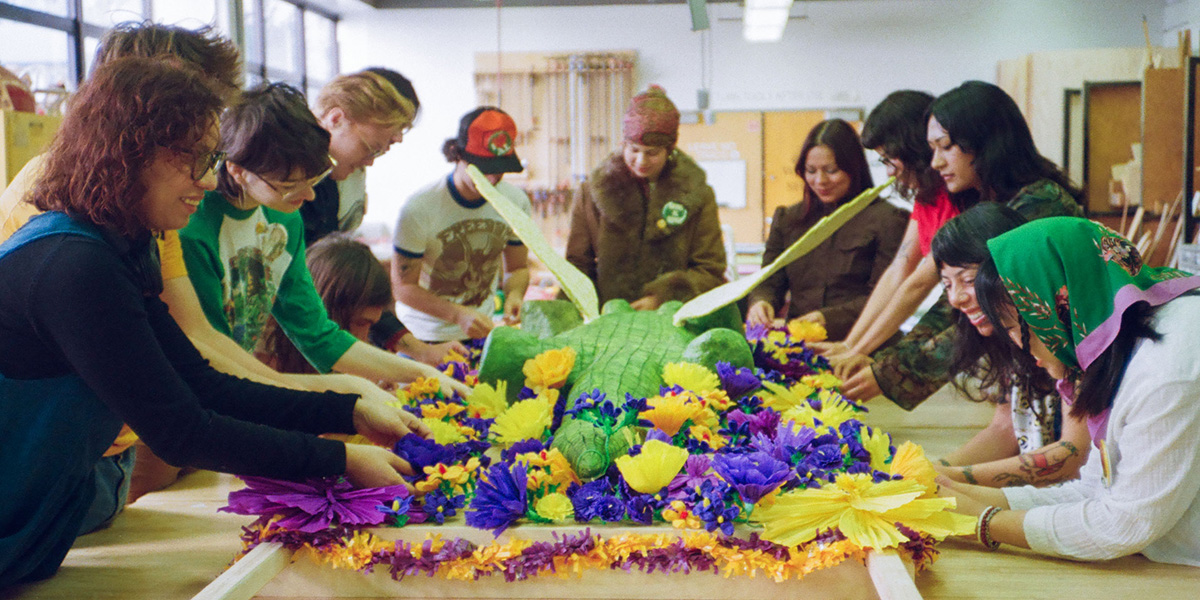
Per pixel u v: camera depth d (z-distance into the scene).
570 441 1.39
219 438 1.24
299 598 1.25
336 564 1.22
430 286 3.12
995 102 1.95
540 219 9.31
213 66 1.66
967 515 1.32
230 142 1.50
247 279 1.86
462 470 1.33
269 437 1.28
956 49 8.89
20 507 1.26
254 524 1.27
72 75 5.71
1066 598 1.22
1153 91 5.65
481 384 1.70
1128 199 6.77
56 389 1.22
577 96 9.21
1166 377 1.23
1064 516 1.33
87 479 1.37
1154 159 5.68
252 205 1.77
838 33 9.01
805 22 9.01
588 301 2.17
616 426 1.44
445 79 9.28
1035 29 8.79
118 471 1.59
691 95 9.19
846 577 1.18
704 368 1.64
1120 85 6.72
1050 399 1.81
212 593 1.08
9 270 1.16
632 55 9.12
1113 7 8.67
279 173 1.52
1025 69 8.22
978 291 1.38
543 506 1.27
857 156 3.08
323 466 1.30
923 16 8.91
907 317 2.37
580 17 9.20
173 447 1.21
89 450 1.29
